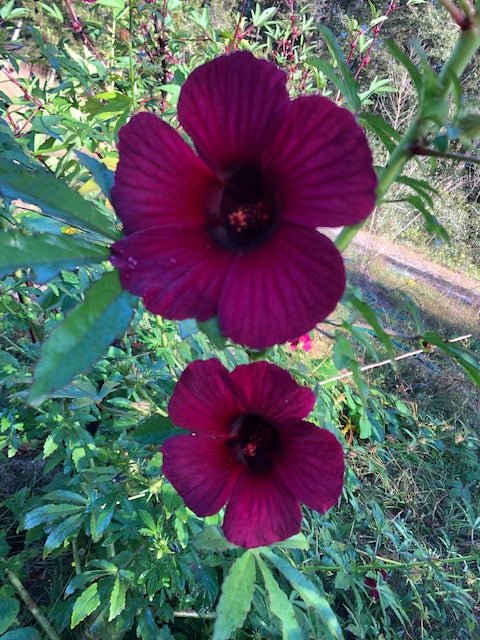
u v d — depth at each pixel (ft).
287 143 0.56
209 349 1.35
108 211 1.40
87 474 1.44
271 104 0.56
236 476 0.81
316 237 0.55
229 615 0.82
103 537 1.78
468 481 2.99
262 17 2.19
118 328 0.53
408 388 3.31
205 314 0.59
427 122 0.62
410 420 2.74
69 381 0.47
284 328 0.57
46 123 1.45
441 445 2.72
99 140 1.66
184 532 1.33
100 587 1.39
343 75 0.71
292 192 0.57
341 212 0.54
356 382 0.74
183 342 1.39
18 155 1.29
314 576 1.65
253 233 0.61
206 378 0.75
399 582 2.24
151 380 1.46
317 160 0.54
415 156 0.66
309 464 0.76
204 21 2.13
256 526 0.79
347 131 0.52
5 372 1.57
